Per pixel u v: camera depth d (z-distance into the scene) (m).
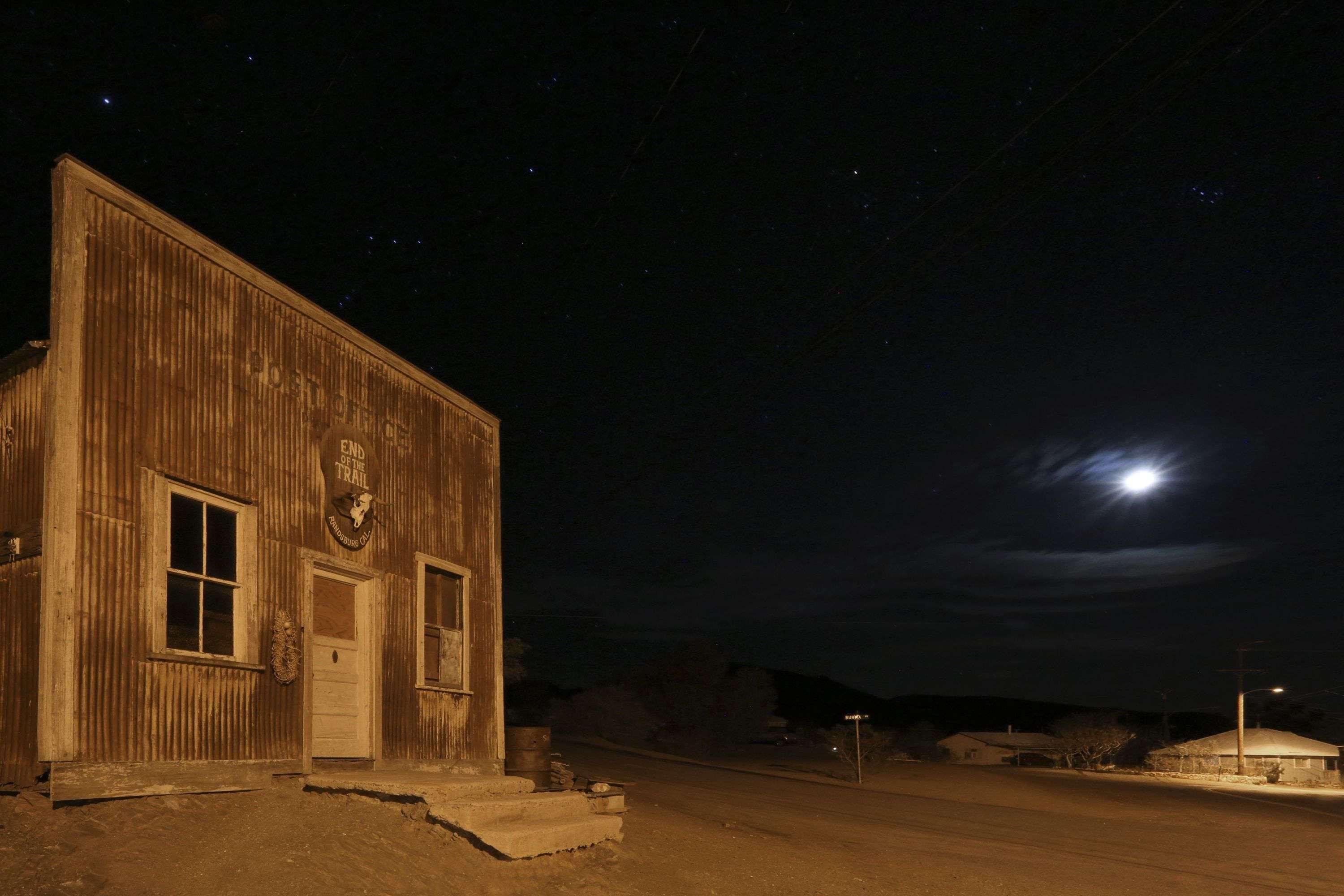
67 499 7.16
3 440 7.84
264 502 9.18
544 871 7.88
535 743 12.15
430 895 6.61
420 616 11.70
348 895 6.16
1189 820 25.00
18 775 7.12
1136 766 61.16
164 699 7.76
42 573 7.10
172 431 8.18
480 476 13.63
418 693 11.52
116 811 7.11
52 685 6.92
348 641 10.47
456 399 13.12
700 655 60.41
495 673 13.45
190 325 8.50
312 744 9.53
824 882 9.77
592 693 52.47
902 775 38.00
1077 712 161.75
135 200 8.04
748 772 33.81
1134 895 11.70
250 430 9.09
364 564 10.70
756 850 10.99
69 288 7.37
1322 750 55.75
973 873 11.66
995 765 68.12
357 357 10.92
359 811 7.96
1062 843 17.73
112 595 7.42
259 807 7.85
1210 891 12.73
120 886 5.80
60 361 7.26
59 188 7.46
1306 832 22.78
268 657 8.96
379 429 11.24
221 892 5.88
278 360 9.59
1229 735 59.06
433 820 7.83
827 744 56.81
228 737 8.36
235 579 8.76
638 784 21.12
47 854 6.12
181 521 8.23
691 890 8.39
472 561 13.18
